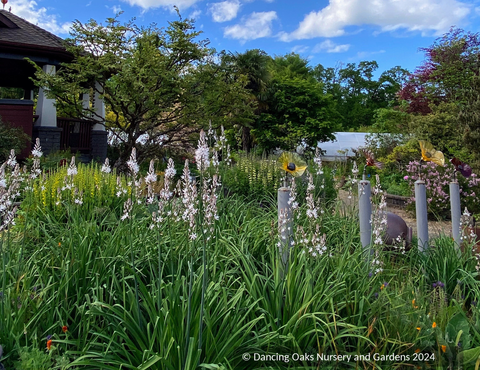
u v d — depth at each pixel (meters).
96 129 14.20
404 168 14.91
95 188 5.46
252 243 3.80
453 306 3.09
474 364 2.31
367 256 3.64
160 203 3.05
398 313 2.57
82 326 2.50
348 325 2.29
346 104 63.53
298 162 3.38
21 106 11.57
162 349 2.10
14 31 12.69
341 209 5.94
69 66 11.17
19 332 2.29
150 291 2.85
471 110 9.90
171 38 11.82
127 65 10.70
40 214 4.59
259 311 2.66
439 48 19.98
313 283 2.79
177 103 12.88
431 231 7.31
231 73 13.53
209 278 2.86
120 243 3.43
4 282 2.48
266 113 27.08
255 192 6.68
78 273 2.89
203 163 2.67
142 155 12.60
